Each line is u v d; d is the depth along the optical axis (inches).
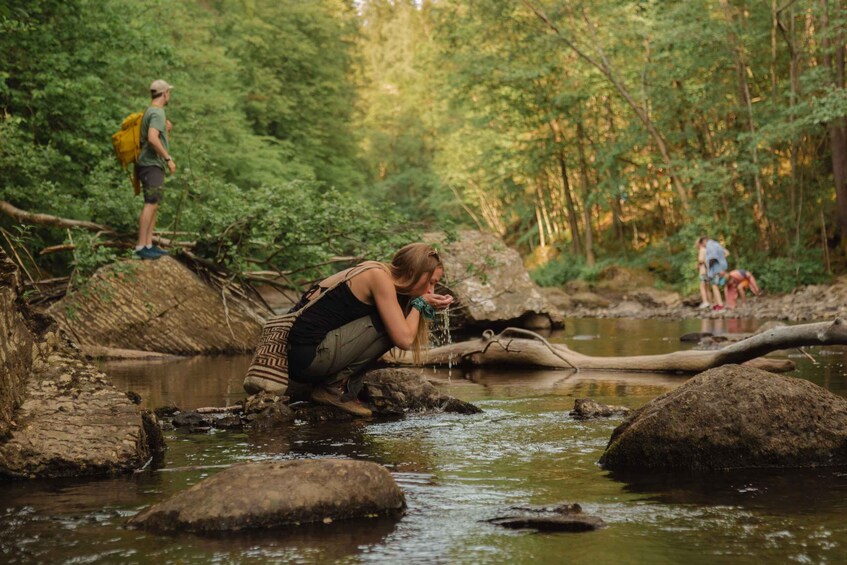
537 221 1817.2
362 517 117.7
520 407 229.6
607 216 1584.6
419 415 218.4
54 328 179.6
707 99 1019.3
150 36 661.9
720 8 995.9
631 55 1093.1
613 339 482.9
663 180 1315.2
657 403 157.2
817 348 381.4
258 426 204.8
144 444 163.5
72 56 583.5
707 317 709.9
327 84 1530.5
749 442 148.9
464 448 171.0
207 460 163.0
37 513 122.5
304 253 449.4
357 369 219.1
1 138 487.2
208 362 378.9
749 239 964.6
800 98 885.2
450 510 121.4
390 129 2368.4
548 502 125.9
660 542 104.5
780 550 100.7
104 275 413.4
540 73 1186.0
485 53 1213.1
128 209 464.8
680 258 1069.8
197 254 451.5
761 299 863.7
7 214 510.0
